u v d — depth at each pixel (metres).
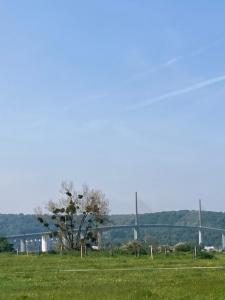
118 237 183.75
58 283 41.69
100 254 95.94
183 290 33.47
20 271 56.12
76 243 116.62
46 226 119.38
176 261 74.38
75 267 62.03
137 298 29.48
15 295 32.84
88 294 31.06
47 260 77.38
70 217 117.12
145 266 63.88
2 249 133.25
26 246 154.75
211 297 30.09
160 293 32.19
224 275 48.69
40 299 30.16
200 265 65.81
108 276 48.69
